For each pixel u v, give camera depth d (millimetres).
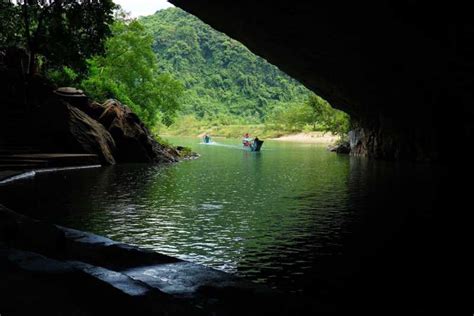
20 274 4793
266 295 4918
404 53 21812
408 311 6414
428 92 28266
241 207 14211
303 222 12086
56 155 23531
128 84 39375
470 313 6367
